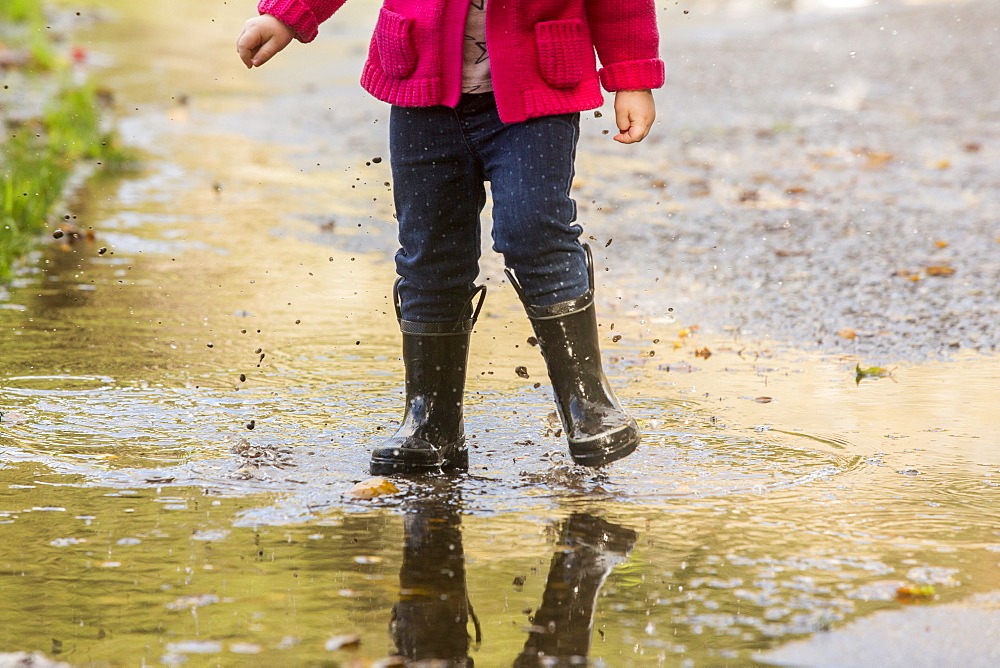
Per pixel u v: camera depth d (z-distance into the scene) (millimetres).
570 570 5531
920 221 15984
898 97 26969
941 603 5164
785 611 5082
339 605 5125
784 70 31094
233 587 5293
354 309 11617
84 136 19938
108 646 4715
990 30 36312
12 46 31922
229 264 13367
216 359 9641
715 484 6812
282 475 6918
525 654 4691
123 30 39375
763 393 8906
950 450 7500
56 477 6785
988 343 10461
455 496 6594
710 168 20094
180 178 18391
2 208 14484
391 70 7016
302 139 22359
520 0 6699
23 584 5309
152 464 7055
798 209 16922
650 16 7133
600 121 25344
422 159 7059
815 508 6410
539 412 8328
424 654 4688
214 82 29453
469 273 7242
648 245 14914
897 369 9633
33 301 11352
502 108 6770
